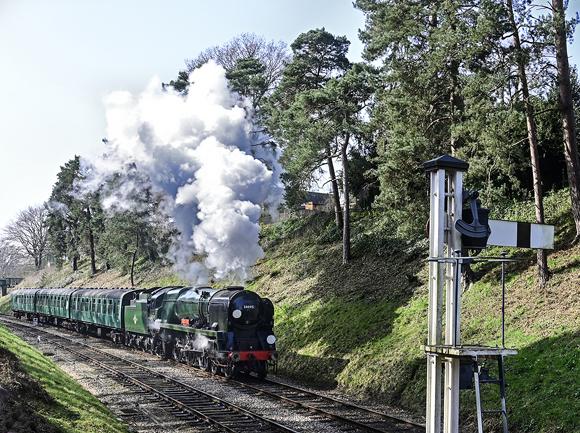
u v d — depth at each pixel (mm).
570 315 13516
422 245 23234
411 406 14062
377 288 22219
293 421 12609
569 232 17297
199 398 15047
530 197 20562
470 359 7074
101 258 56531
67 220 62062
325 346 20031
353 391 16375
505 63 16312
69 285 59812
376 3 25859
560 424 10219
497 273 17469
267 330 19328
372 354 17453
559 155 20891
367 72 25312
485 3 15820
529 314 14688
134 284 45844
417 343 16438
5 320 45094
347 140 27328
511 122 16156
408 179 18797
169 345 23516
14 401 9984
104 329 31891
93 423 11023
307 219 35000
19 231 81500
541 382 11750
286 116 28344
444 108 20906
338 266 26797
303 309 24500
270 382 18062
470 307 16688
